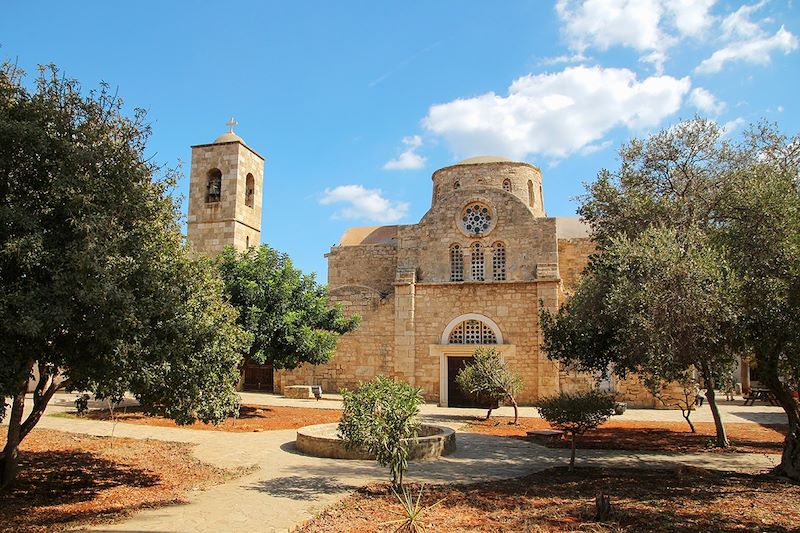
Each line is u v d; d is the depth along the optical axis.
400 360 32.47
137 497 10.75
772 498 10.91
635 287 11.95
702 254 11.98
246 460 14.76
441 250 33.44
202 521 9.20
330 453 15.27
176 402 11.02
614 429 21.91
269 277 25.25
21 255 7.95
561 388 30.42
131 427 19.98
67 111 9.34
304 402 30.58
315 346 25.03
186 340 10.55
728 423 24.17
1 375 7.96
